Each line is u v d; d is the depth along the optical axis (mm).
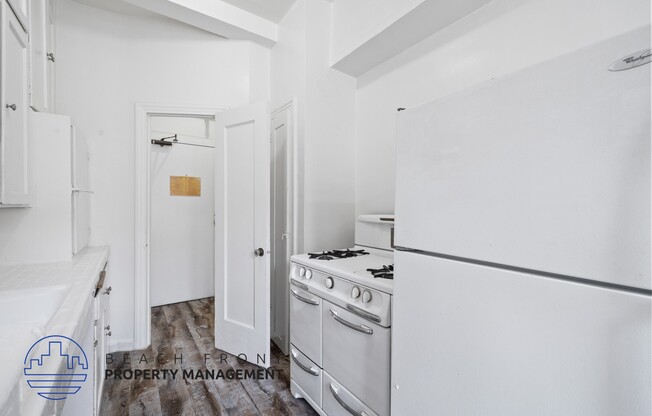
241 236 2191
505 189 637
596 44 502
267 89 2588
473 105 699
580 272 528
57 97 2123
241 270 2195
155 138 3213
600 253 504
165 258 3295
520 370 611
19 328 888
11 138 1221
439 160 787
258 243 2082
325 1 2180
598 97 500
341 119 2293
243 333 2172
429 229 818
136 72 2336
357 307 1224
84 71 2201
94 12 2225
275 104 2496
